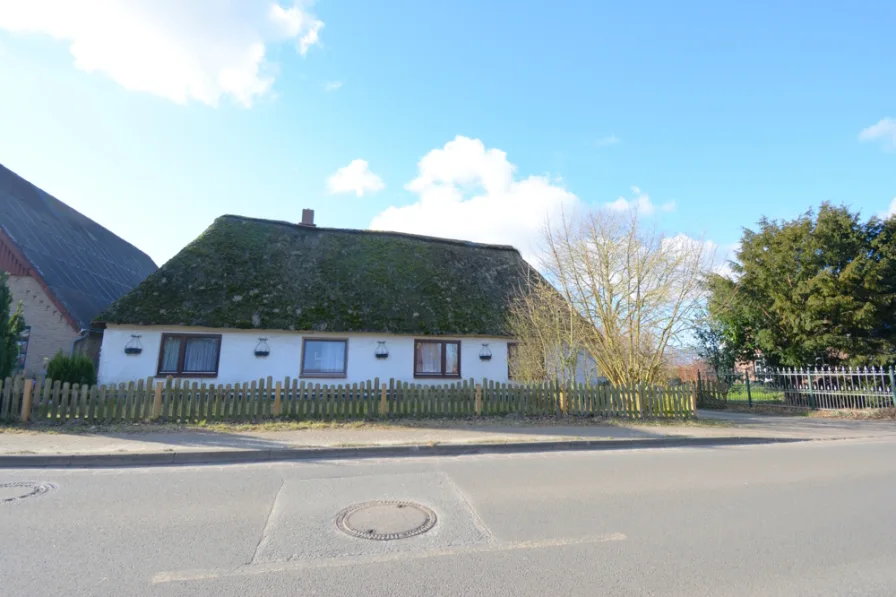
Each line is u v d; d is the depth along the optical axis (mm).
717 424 13547
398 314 17047
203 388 11633
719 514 5598
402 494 6305
